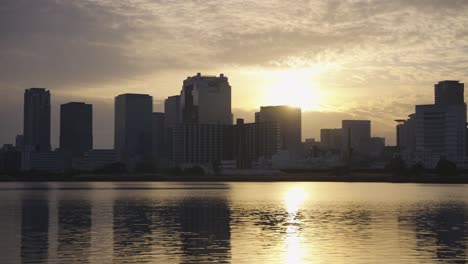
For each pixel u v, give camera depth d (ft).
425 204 515.91
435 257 207.82
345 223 331.77
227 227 310.86
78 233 280.92
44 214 407.23
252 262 198.49
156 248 229.25
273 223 333.62
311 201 575.38
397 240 251.39
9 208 476.13
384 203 535.19
